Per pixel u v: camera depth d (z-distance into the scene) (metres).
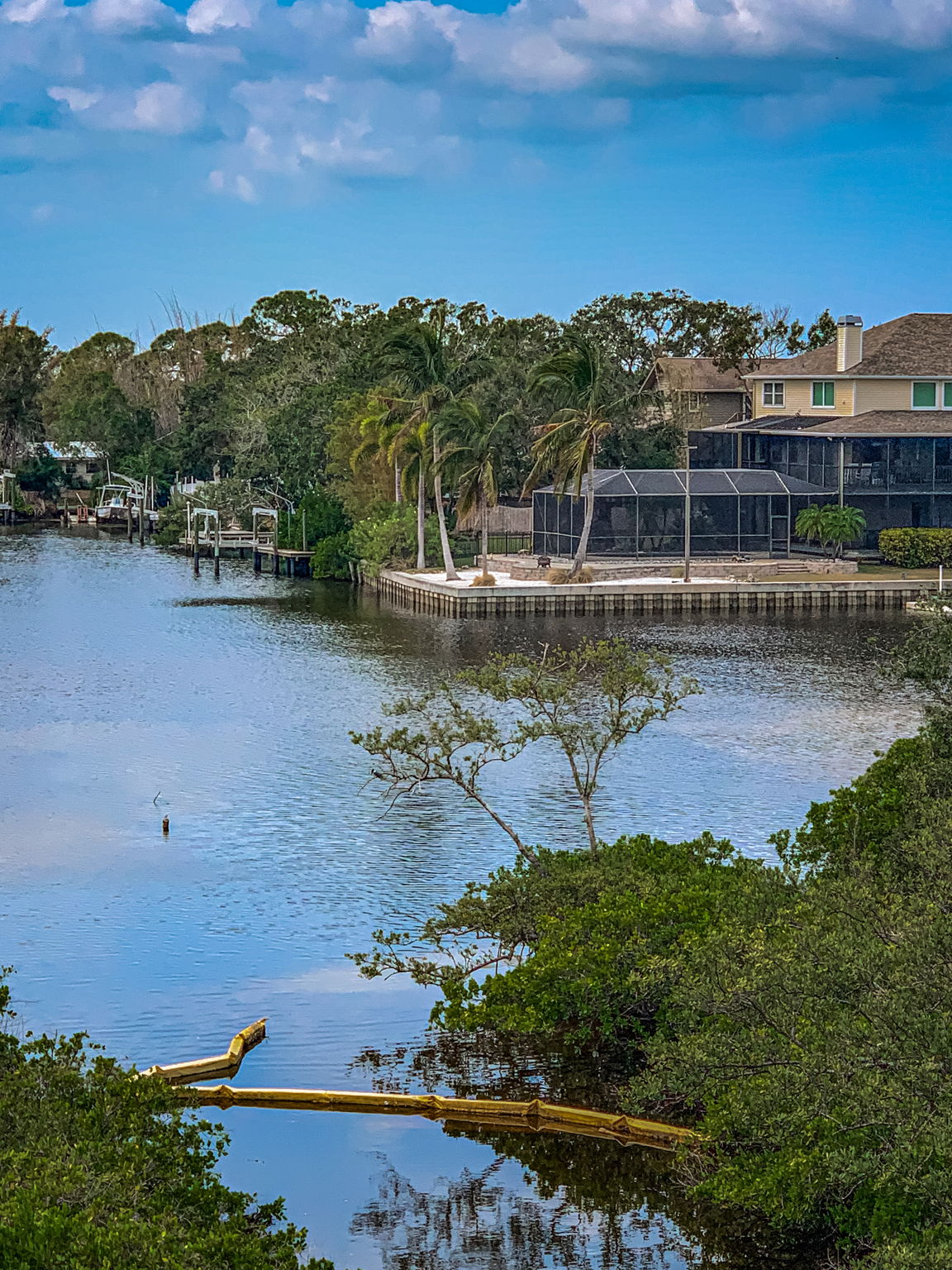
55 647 73.50
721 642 74.56
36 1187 15.18
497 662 30.66
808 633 78.00
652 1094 21.50
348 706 57.53
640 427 114.44
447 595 85.62
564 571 88.75
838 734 51.22
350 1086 25.16
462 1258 20.36
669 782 44.25
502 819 40.22
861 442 97.12
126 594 97.81
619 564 92.50
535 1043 26.67
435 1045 26.67
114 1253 14.22
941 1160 16.91
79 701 58.47
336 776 45.34
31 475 180.62
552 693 30.30
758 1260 20.34
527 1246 20.69
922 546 94.44
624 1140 23.59
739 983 18.91
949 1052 16.83
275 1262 16.34
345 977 29.52
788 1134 18.66
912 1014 17.27
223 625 82.06
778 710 55.78
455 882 34.97
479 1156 23.19
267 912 33.03
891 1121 16.91
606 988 24.98
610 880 27.11
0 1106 17.55
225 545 121.50
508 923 27.00
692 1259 20.44
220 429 150.38
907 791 27.91
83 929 31.97
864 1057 17.62
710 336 140.00
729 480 94.94
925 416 102.38
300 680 63.72
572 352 85.88
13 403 184.25
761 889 24.92
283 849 37.62
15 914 32.84
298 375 145.00
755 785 43.81
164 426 184.75
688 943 23.03
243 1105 24.58
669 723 53.25
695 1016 21.66
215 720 54.59
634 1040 25.64
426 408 89.81
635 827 39.38
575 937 25.34
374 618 85.19
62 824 40.03
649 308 140.88
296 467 122.69
